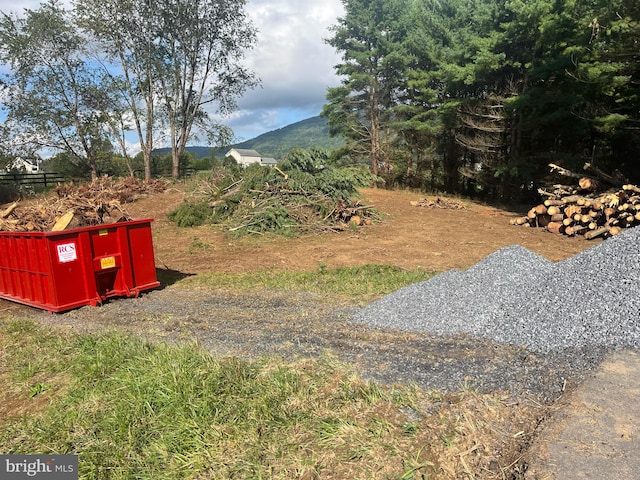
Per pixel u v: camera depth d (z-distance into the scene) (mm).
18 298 7098
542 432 2969
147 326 5645
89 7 28469
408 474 2658
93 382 4059
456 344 4613
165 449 3068
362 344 4719
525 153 22734
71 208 9586
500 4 23109
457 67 23562
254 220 13422
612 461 2637
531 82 21766
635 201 11961
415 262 9680
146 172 31703
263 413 3354
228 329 5359
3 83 28266
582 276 5309
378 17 31328
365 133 32750
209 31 31781
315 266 9547
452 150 28906
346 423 3176
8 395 4062
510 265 6266
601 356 3984
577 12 18562
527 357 4168
